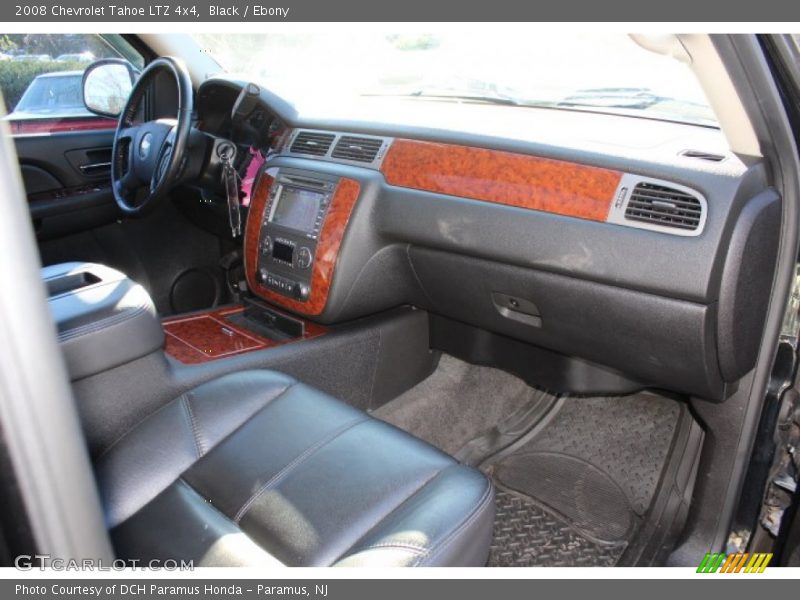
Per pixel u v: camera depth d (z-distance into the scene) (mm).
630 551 1577
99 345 1248
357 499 1044
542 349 1850
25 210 427
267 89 2041
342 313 1817
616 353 1513
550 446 1914
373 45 2121
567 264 1406
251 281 2002
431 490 1046
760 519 1463
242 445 1195
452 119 1718
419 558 913
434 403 2076
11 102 2182
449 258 1654
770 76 1161
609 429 1913
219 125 2215
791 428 1428
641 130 1527
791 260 1331
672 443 1812
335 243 1742
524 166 1453
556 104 1795
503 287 1593
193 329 1902
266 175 1952
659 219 1275
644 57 1615
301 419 1241
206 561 979
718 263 1220
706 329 1275
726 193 1207
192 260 2551
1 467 446
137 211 2078
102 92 2383
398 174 1666
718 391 1390
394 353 1987
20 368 429
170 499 1126
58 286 1370
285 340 1827
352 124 1808
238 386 1339
